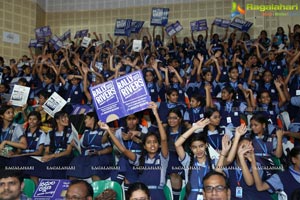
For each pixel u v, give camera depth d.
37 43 12.52
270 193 4.09
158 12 11.99
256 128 4.94
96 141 5.35
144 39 12.04
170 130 5.31
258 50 9.69
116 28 12.31
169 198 4.46
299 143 5.49
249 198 4.04
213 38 11.51
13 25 13.01
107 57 10.80
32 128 5.98
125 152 4.73
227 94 6.50
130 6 13.45
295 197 2.88
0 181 2.90
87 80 8.48
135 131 5.36
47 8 14.31
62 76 9.73
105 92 5.11
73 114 6.55
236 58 9.17
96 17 13.82
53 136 5.82
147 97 5.01
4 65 11.88
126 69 9.82
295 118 6.07
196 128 4.37
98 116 5.10
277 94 7.51
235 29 11.60
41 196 4.06
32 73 10.02
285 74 8.95
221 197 2.89
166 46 11.99
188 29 12.84
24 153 5.79
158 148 4.65
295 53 8.43
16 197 2.93
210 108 5.30
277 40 10.98
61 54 11.76
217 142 5.10
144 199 2.95
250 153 4.11
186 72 9.36
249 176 4.00
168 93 6.61
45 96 7.39
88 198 2.93
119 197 4.09
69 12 14.12
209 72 8.05
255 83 7.84
